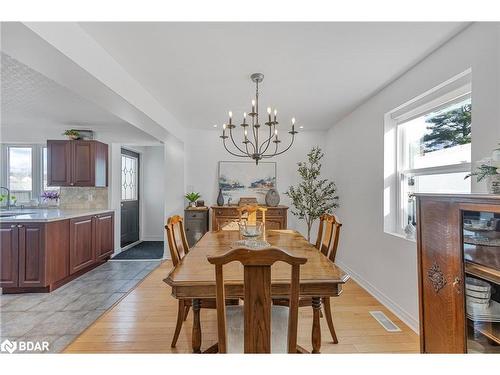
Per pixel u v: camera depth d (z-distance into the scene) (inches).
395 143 112.7
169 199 185.2
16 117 157.2
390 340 84.3
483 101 65.5
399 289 100.9
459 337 52.7
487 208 46.2
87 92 88.2
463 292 51.9
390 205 113.5
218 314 46.4
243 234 96.0
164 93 118.0
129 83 98.6
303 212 179.8
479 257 49.3
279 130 191.6
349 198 152.3
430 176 95.3
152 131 146.9
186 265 68.4
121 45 78.1
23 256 121.0
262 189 191.5
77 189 181.8
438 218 58.4
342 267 161.6
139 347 80.5
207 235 109.0
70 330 90.2
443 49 78.3
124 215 220.1
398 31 71.4
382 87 112.0
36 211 162.7
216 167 191.6
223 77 100.9
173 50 81.0
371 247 124.6
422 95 89.7
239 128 190.7
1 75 99.7
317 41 76.0
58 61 66.7
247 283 43.8
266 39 75.0
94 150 167.5
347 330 90.2
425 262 63.0
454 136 84.0
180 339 85.0
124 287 130.6
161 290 125.9
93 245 158.4
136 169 242.5
